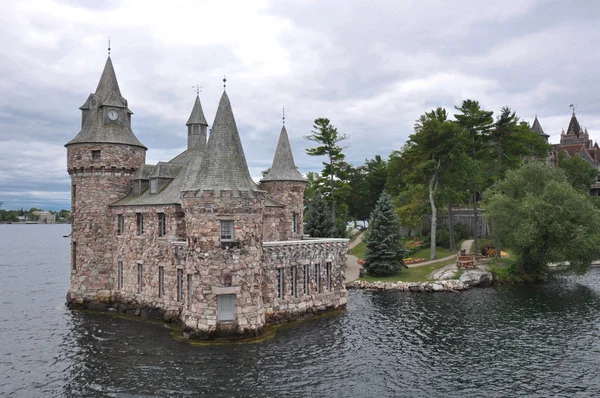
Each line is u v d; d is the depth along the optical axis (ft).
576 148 387.96
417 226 258.16
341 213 323.57
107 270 138.51
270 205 142.31
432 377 86.89
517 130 225.15
